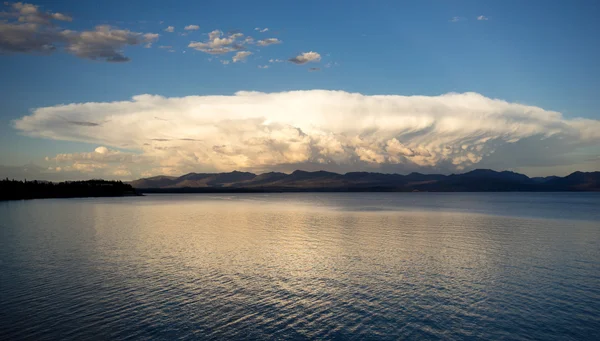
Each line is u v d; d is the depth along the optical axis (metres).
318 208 141.38
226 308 24.09
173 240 52.81
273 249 45.22
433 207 144.88
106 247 46.41
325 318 22.59
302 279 30.98
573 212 111.25
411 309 24.11
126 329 20.75
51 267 34.94
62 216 96.19
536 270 34.06
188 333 20.33
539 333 20.67
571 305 24.86
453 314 23.30
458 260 38.44
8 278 30.89
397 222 80.31
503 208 135.50
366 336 20.16
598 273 32.94
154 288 28.22
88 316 22.56
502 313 23.45
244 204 185.62
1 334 20.00
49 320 21.94
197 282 29.92
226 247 46.72
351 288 28.50
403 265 36.09
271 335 20.19
